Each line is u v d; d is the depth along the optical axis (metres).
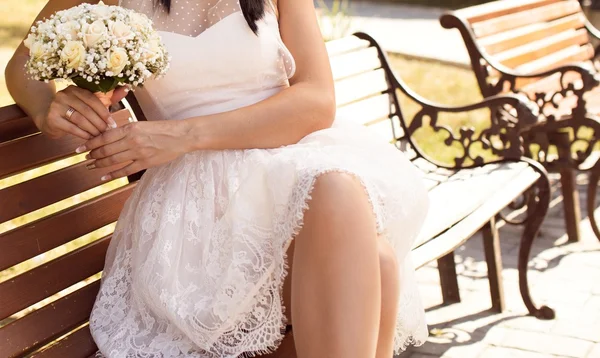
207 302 1.99
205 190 2.06
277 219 1.91
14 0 10.29
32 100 2.14
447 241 2.81
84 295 2.27
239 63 2.18
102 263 2.35
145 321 2.10
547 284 3.75
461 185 3.30
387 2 12.41
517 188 3.26
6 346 2.03
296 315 1.83
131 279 2.18
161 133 2.03
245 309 1.98
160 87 2.22
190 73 2.18
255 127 2.08
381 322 1.97
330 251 1.79
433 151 5.47
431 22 10.52
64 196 2.27
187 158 2.12
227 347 2.00
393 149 2.22
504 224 4.46
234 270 1.95
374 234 1.83
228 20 2.16
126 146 2.01
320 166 1.86
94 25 1.85
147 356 2.03
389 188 2.03
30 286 2.13
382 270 1.95
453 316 3.48
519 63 4.65
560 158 3.95
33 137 2.22
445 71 7.88
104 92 1.97
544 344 3.21
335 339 1.75
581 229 4.40
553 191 4.95
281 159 1.97
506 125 3.52
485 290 3.72
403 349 2.36
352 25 10.20
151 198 2.14
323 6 7.57
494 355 3.15
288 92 2.16
